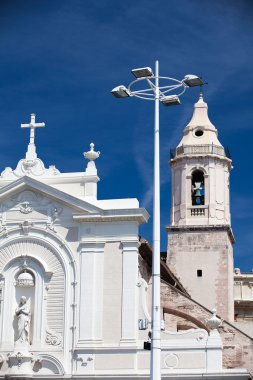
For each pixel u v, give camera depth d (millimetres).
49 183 47750
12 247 47031
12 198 47750
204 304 66812
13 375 43906
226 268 67438
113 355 43906
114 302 44875
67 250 46188
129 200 46531
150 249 49438
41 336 45125
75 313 45094
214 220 68562
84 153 47906
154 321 34219
